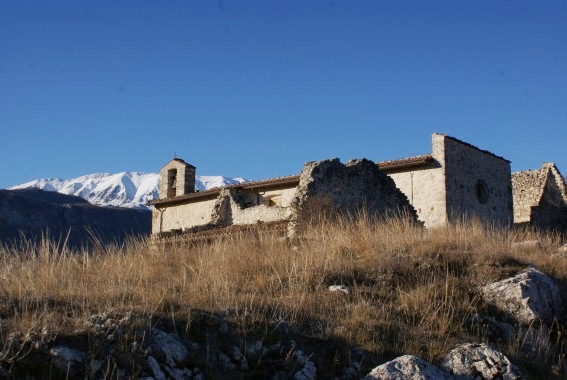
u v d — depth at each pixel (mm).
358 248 12852
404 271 11477
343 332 8758
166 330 7777
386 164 26969
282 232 18156
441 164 25828
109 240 12758
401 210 21312
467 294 10789
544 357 9477
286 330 8477
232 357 7797
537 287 10836
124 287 9281
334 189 18938
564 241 16781
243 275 11297
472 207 27156
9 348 6508
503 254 12234
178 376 7117
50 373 6434
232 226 22172
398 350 8695
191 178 36625
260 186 29406
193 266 12250
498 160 29922
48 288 9047
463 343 9086
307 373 7789
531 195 37438
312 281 10836
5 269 9391
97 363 6730
